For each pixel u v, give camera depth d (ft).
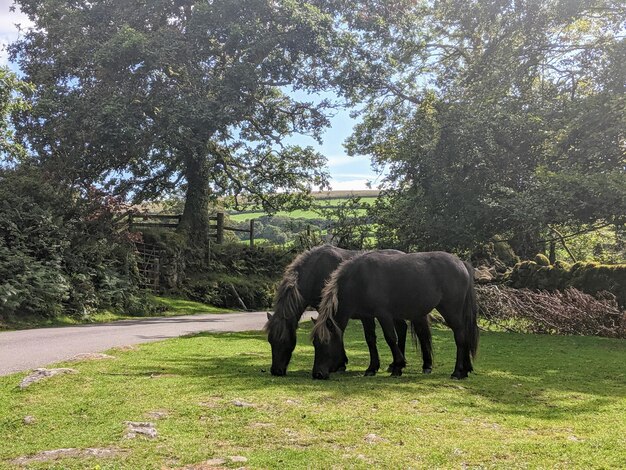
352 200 78.18
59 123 69.05
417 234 58.80
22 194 58.03
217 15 69.62
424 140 58.29
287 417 15.72
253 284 92.02
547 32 59.21
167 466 11.79
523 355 32.17
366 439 13.84
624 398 19.65
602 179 44.21
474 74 62.59
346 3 76.74
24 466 11.79
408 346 36.60
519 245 71.31
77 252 58.65
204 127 70.18
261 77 73.31
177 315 65.77
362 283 24.39
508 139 53.83
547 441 13.87
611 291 48.78
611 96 48.11
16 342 33.73
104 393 18.33
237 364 25.85
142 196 94.58
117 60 67.56
